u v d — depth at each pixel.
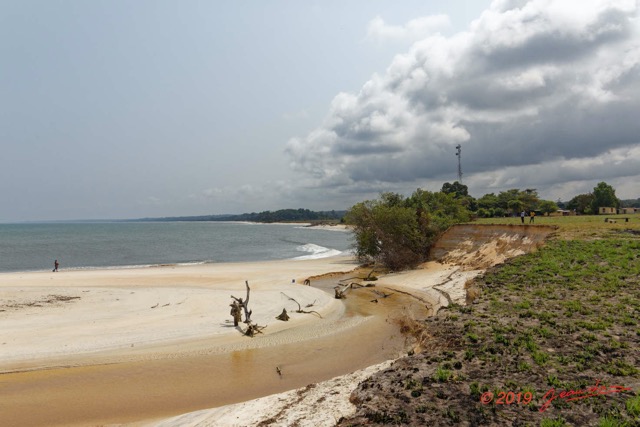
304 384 16.14
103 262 67.69
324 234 182.50
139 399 14.98
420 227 54.12
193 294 33.16
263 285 39.09
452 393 10.85
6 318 24.95
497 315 17.27
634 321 15.39
